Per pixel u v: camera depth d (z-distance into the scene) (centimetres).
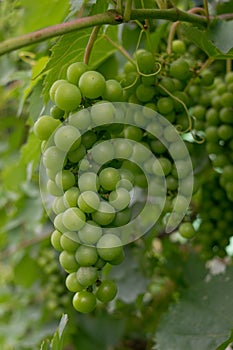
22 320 87
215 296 58
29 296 87
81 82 44
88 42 47
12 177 79
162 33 58
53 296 79
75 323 79
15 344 84
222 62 60
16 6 66
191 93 55
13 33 68
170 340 58
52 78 50
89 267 42
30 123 59
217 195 59
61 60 49
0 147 86
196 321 58
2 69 69
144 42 62
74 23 44
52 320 82
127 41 62
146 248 70
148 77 49
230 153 56
